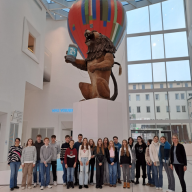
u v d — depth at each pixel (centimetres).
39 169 558
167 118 1806
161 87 1877
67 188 516
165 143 506
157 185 507
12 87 1158
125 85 1852
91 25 955
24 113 1802
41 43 1562
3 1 1127
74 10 992
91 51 770
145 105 1853
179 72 1873
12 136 1159
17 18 1241
